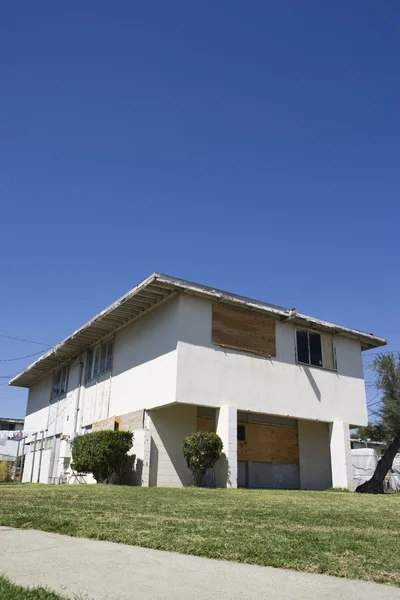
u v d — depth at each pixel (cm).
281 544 523
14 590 341
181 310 1633
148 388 1706
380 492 1827
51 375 2745
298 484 1873
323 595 356
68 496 1038
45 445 2639
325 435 2003
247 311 1784
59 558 456
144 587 366
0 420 4384
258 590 364
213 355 1659
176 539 541
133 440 1709
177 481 1653
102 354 2123
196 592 356
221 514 775
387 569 434
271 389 1770
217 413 1658
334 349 2008
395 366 2136
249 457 1789
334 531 634
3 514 727
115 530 595
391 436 2133
